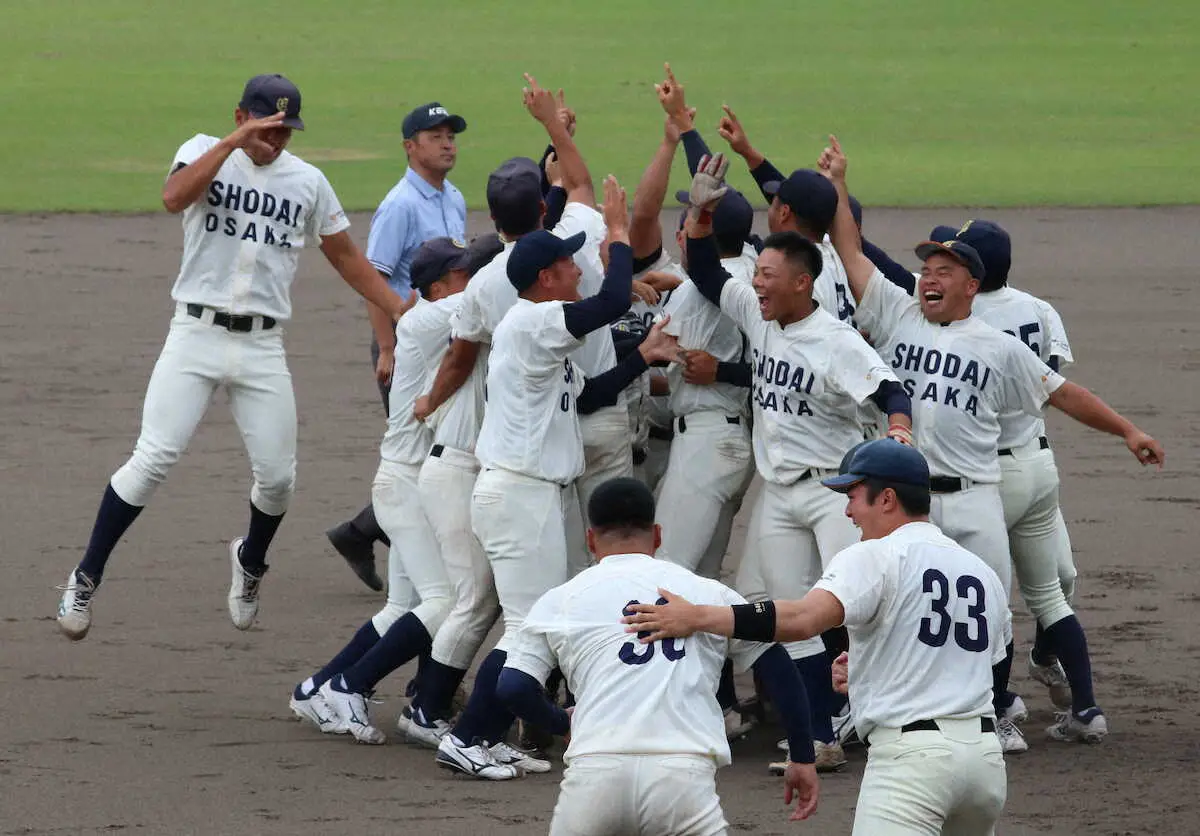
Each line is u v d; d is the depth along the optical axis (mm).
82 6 175875
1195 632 33656
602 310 24766
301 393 55781
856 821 19109
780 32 169375
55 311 67438
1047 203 95125
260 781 25344
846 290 28609
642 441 29203
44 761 26047
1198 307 70438
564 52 155500
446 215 37062
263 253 30297
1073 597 36062
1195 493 45125
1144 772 26141
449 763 25688
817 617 18656
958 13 181750
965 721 18828
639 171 99438
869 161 108000
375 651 27469
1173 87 140000
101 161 104688
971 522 26781
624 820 18516
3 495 43312
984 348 26703
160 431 29984
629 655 18766
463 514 26594
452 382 26516
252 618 31984
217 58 147750
